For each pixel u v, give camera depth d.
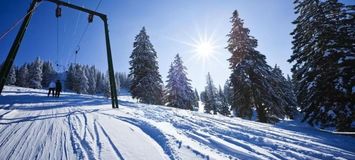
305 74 14.46
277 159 4.31
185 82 34.97
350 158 4.84
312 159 4.48
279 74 36.41
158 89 30.28
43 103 12.86
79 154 4.04
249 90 19.47
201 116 11.12
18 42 10.99
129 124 7.07
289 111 30.33
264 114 19.11
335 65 12.70
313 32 14.63
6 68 10.55
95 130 5.96
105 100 18.06
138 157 3.96
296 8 16.11
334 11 14.08
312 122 13.86
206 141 5.32
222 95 59.66
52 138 5.11
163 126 6.90
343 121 12.12
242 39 21.50
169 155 4.12
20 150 4.26
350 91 12.00
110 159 3.80
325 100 13.05
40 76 74.31
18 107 10.38
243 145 5.18
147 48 31.31
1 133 5.50
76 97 19.55
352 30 13.23
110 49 13.23
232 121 10.02
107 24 13.64
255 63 20.31
